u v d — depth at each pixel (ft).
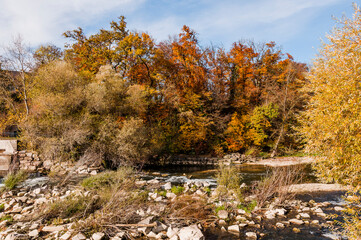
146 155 78.64
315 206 33.50
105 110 78.84
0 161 69.67
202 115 110.01
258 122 102.89
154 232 25.05
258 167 78.33
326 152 23.50
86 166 67.05
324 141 23.63
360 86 20.61
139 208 31.01
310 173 57.57
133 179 45.96
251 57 136.77
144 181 49.98
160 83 112.98
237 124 104.27
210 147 107.45
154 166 84.17
